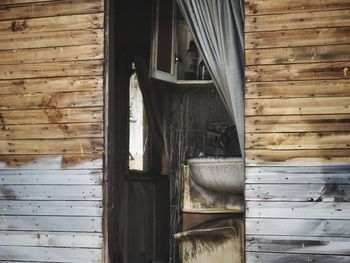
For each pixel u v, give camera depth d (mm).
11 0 4859
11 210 4742
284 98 4156
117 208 6840
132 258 7059
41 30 4781
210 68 4789
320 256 4004
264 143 4168
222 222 5312
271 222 4105
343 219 3984
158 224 7598
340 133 4043
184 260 5430
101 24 4648
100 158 4574
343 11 4098
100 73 4621
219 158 5289
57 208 4637
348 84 4055
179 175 6168
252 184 4168
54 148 4684
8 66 4840
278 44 4195
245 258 4137
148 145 7711
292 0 4195
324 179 4039
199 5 4793
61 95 4695
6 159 4789
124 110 7301
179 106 6242
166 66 5680
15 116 4789
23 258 4684
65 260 4590
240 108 4574
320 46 4121
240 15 4660
